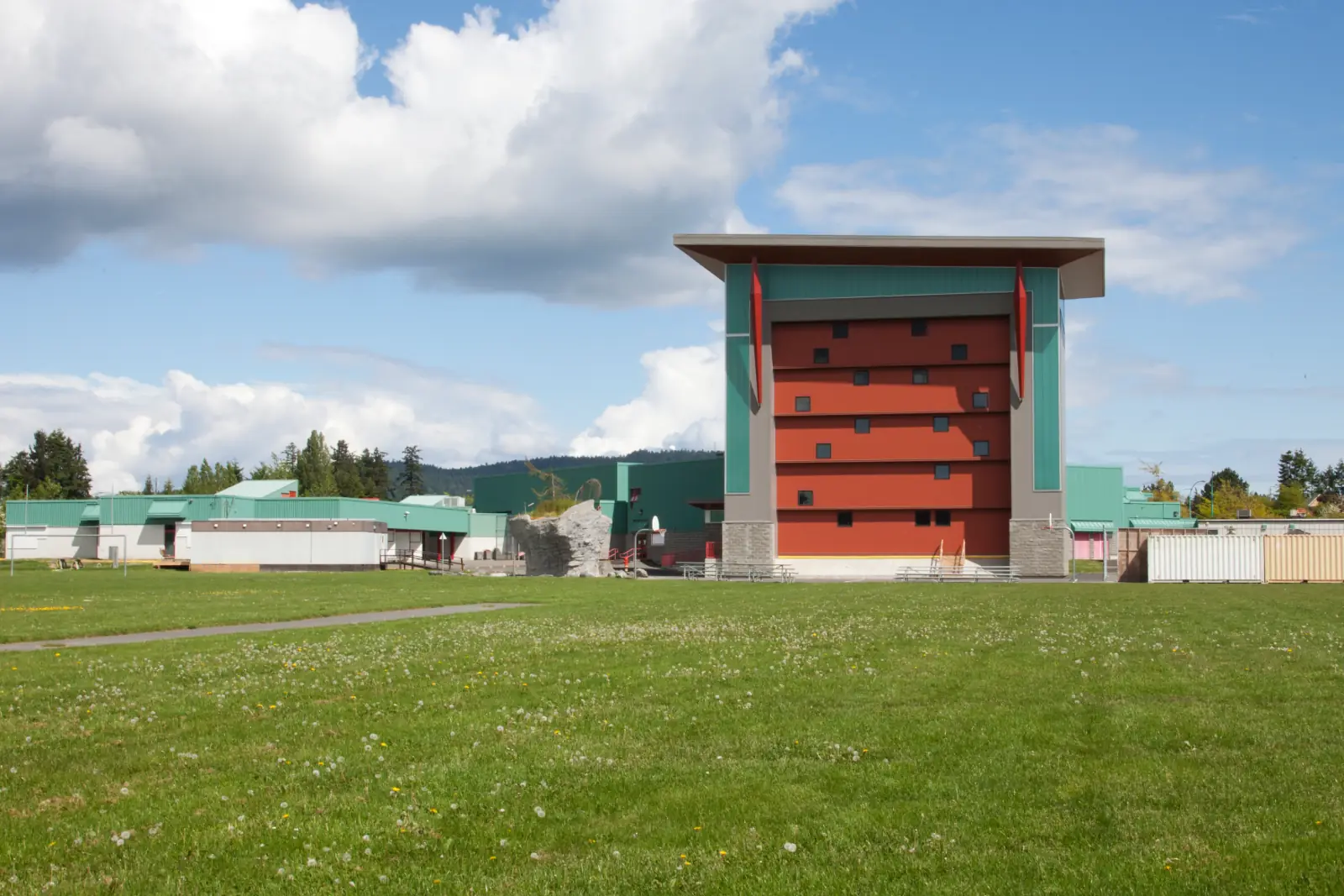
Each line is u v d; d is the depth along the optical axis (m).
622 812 11.00
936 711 15.37
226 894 8.89
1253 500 136.12
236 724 15.66
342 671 21.22
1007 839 9.83
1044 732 13.86
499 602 43.00
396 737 14.59
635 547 91.62
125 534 101.25
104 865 9.56
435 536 108.69
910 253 68.94
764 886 8.81
